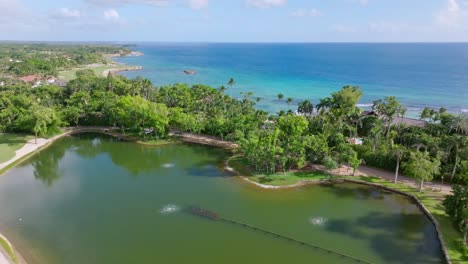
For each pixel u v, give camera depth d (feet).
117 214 210.79
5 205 221.87
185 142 361.10
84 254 168.55
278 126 295.28
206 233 190.39
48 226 194.90
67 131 390.01
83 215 208.74
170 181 265.13
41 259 163.43
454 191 191.83
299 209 220.02
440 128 312.09
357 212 216.74
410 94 640.99
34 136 365.61
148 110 360.28
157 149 343.46
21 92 480.23
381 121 333.01
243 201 230.27
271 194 240.94
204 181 264.31
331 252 173.68
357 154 287.07
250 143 278.46
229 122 349.00
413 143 288.10
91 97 443.73
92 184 259.39
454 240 178.19
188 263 163.94
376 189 249.55
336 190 248.52
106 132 391.65
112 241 180.55
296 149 272.72
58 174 279.90
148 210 216.54
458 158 247.50
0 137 357.00
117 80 543.39
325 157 267.39
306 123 285.84
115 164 304.50
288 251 174.60
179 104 428.56
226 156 320.91
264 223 201.87
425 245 180.34
